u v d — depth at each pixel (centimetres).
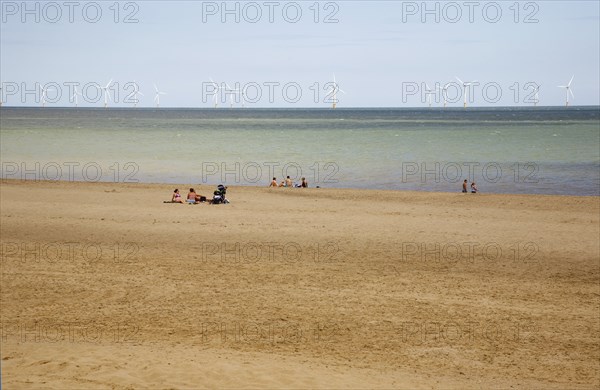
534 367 1317
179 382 1030
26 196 3753
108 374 1049
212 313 1658
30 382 988
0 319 1572
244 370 1134
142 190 4153
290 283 1955
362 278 2014
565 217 3083
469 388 1162
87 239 2553
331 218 3033
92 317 1608
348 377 1157
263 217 3053
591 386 1216
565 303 1777
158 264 2175
